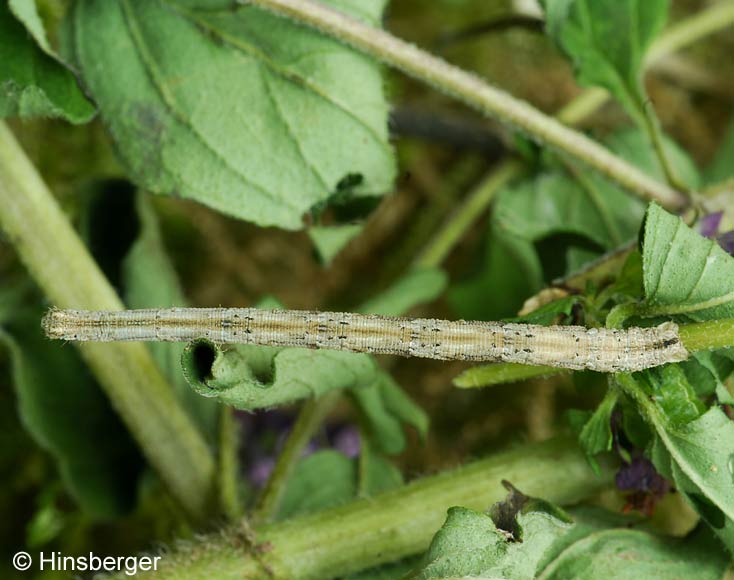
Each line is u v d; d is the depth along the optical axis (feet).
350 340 0.25
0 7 0.26
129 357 0.29
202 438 0.30
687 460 0.24
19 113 0.26
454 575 0.24
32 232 0.28
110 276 0.31
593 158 0.28
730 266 0.24
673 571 0.26
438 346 0.25
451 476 0.27
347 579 0.27
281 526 0.27
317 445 0.35
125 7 0.28
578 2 0.29
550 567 0.26
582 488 0.27
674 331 0.25
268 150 0.27
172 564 0.27
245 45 0.27
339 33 0.27
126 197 0.32
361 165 0.28
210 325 0.25
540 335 0.25
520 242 0.34
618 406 0.25
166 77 0.27
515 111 0.28
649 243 0.24
